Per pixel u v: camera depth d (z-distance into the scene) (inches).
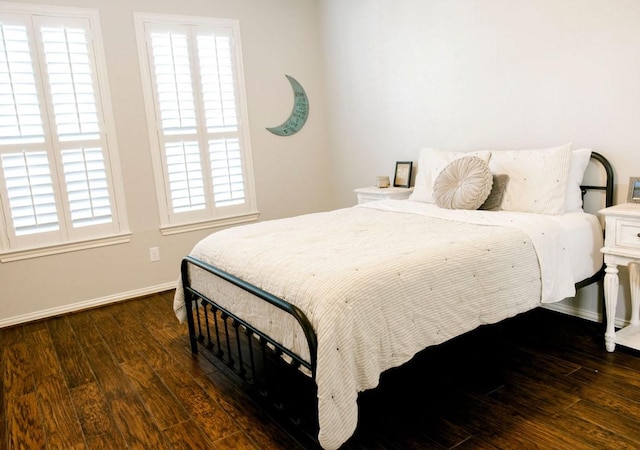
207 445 70.4
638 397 75.5
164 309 133.8
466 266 72.2
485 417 72.9
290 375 87.7
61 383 92.3
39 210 127.3
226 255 85.4
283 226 102.5
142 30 138.2
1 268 123.8
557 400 76.2
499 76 116.3
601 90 96.7
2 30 117.6
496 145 120.3
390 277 63.7
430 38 133.2
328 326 56.4
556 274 85.8
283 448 68.8
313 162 182.4
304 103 176.1
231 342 108.3
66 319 129.3
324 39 174.4
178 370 95.6
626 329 96.3
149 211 145.7
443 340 69.4
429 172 127.6
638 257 82.0
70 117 129.4
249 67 160.7
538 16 105.5
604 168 98.9
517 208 102.7
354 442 67.9
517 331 103.6
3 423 79.1
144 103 141.0
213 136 155.1
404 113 147.0
